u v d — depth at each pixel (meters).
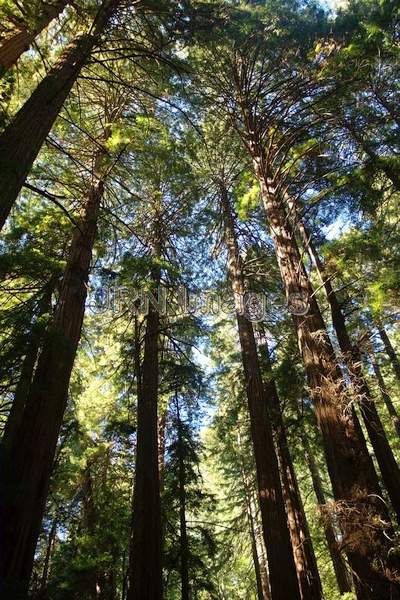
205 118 12.23
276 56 10.66
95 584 11.83
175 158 9.54
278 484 9.62
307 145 10.29
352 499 6.10
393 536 5.80
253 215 14.13
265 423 10.50
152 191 11.76
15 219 8.95
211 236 14.09
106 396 14.38
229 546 16.84
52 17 7.23
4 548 4.91
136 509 8.85
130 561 8.24
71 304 7.34
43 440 5.82
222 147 13.50
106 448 13.78
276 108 11.09
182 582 11.92
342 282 11.22
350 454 6.55
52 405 6.08
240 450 17.12
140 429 10.02
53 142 7.40
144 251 12.24
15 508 5.17
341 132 9.94
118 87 10.24
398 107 9.44
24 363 6.66
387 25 9.07
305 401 12.63
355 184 8.98
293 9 9.76
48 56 8.84
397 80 9.44
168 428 15.62
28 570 5.07
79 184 9.37
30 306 7.22
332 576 17.72
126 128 8.69
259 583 16.62
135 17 8.41
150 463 9.46
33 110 5.68
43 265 7.27
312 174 10.54
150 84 9.88
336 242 8.82
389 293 7.20
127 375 12.95
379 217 10.37
